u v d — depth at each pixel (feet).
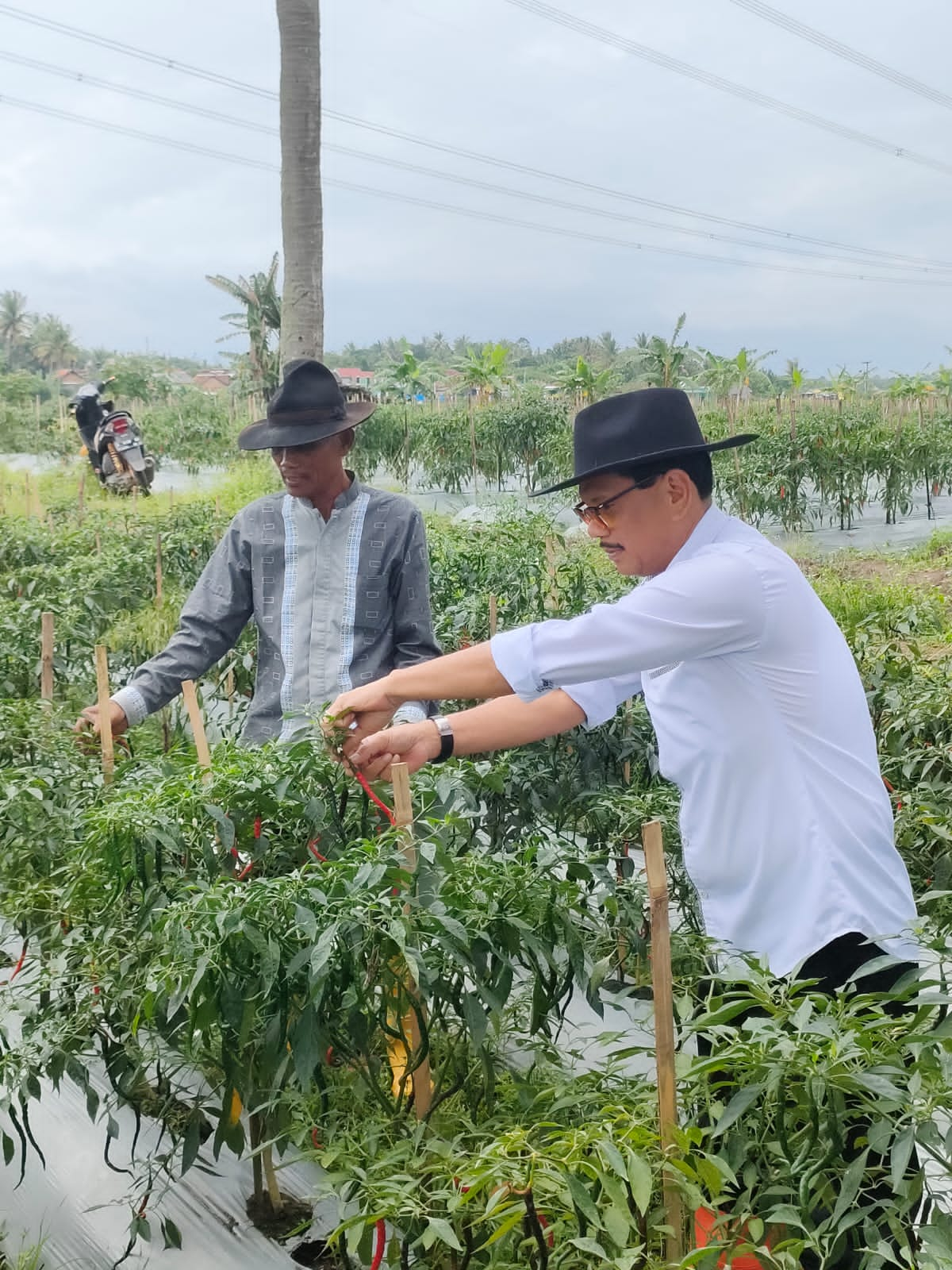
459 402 75.61
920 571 38.42
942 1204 7.25
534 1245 6.47
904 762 12.30
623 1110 6.14
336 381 10.93
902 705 13.41
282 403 10.59
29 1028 8.34
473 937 6.91
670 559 7.27
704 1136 6.18
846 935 6.83
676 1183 5.85
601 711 7.83
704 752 7.10
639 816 10.80
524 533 27.61
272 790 8.43
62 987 8.54
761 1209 6.23
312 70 33.24
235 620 11.43
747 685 6.95
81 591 22.50
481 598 20.44
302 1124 7.40
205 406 102.27
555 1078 8.64
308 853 8.77
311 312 34.17
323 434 10.41
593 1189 5.90
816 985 6.88
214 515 33.96
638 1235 6.15
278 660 11.18
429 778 8.73
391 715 8.14
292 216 33.71
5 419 99.19
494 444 63.67
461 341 282.97
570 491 41.01
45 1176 9.68
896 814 11.43
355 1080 7.79
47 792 10.01
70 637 18.83
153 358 252.62
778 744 6.93
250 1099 7.58
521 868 7.29
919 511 54.49
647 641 6.84
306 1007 6.66
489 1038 7.93
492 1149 5.83
